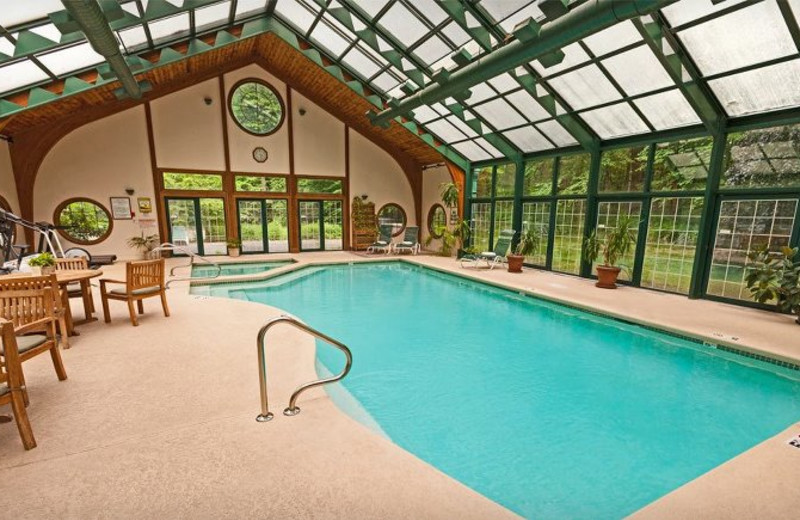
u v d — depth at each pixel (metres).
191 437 2.05
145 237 9.30
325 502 1.62
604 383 3.46
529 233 7.99
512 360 3.96
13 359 1.85
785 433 2.30
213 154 9.80
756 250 4.66
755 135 5.16
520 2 4.69
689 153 5.97
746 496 1.76
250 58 9.78
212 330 3.93
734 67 4.60
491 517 1.56
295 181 10.84
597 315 5.21
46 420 2.20
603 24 3.59
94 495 1.63
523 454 2.48
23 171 7.96
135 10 4.89
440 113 8.56
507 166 9.49
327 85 9.66
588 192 7.26
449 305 6.08
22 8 4.02
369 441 2.04
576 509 2.04
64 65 5.68
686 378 3.55
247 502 1.61
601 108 6.27
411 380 3.50
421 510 1.59
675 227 6.11
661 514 1.65
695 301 5.60
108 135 8.70
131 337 3.68
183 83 9.20
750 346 3.70
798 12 3.73
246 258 9.77
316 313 5.61
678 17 4.31
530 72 6.09
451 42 6.01
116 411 2.31
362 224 11.70
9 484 1.68
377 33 6.48
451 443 2.60
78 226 8.70
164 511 1.55
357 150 11.51
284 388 2.64
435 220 12.06
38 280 2.60
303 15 7.14
